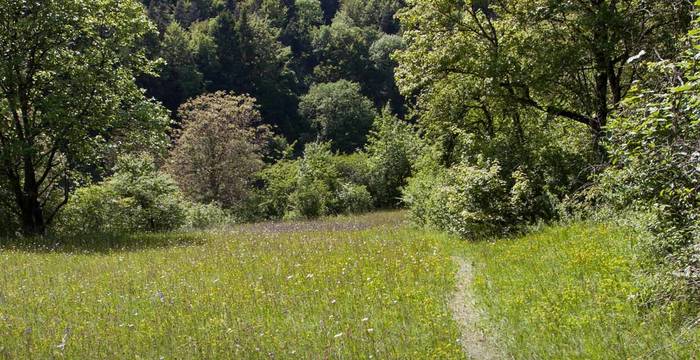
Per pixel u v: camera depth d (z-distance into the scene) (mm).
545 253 11047
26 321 8531
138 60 24578
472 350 6566
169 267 13148
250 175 49062
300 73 106312
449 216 17156
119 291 10633
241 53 89750
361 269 11445
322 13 133625
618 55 18562
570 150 17703
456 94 25625
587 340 6281
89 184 26281
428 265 11531
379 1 133875
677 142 6398
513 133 20781
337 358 6461
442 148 27875
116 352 7066
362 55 104750
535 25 20391
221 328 7879
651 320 6523
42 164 24594
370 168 44031
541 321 7082
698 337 5766
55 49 22688
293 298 9266
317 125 89938
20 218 24016
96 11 22859
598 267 9055
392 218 29672
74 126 21828
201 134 46375
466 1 21641
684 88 5324
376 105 99062
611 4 18156
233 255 14586
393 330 7328
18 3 21281
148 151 25250
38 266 13906
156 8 95500
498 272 10242
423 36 23234
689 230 7324
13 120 22969
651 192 7957
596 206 13516
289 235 20281
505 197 15828
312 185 39406
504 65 19812
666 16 14586
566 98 21156
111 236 21281
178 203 28516
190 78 77688
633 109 7355
